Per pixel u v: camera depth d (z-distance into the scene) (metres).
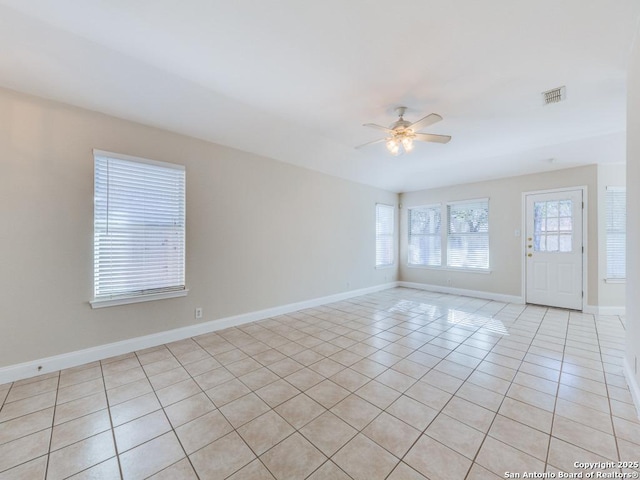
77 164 2.65
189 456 1.57
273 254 4.26
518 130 3.58
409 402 2.06
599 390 2.20
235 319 3.80
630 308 2.23
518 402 2.05
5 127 2.34
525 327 3.75
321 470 1.47
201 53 2.20
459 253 5.94
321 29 1.92
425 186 6.29
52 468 1.49
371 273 6.10
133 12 1.80
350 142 4.13
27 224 2.42
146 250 3.05
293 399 2.11
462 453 1.58
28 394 2.16
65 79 2.37
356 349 3.03
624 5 1.67
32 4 1.74
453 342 3.23
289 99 2.88
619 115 3.16
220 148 3.64
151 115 2.93
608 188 4.34
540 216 4.89
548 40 1.98
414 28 1.89
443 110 3.06
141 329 3.02
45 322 2.50
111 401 2.08
